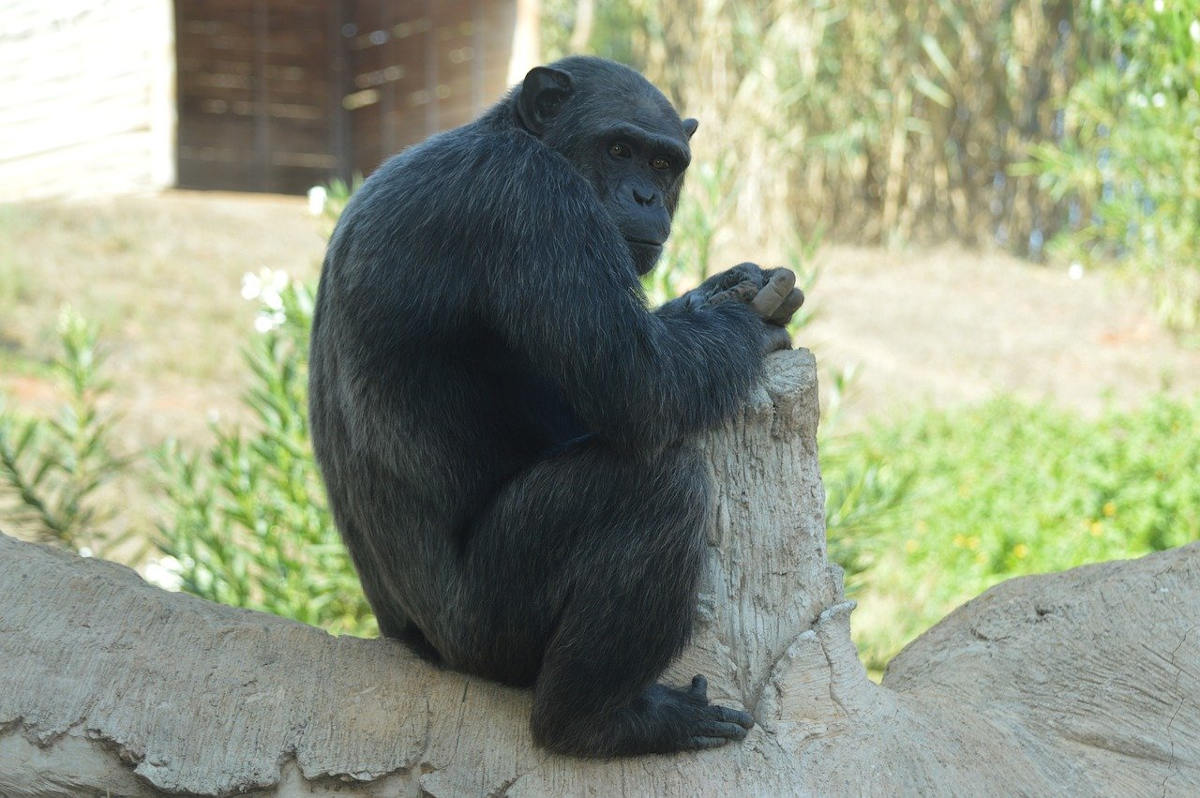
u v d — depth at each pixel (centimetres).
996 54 4653
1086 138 3112
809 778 739
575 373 711
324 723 730
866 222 4712
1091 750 822
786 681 774
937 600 2153
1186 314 3638
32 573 767
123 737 704
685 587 710
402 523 755
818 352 3447
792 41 4331
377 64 1914
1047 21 4597
